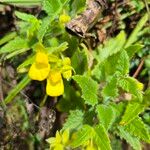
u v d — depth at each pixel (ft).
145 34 1.11
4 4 1.07
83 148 0.88
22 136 1.07
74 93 1.02
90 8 0.95
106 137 0.83
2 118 1.04
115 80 0.86
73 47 0.96
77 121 0.92
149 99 0.87
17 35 1.06
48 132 1.07
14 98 1.09
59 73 0.82
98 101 0.91
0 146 1.05
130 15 1.12
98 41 1.09
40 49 0.81
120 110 0.89
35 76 0.81
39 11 1.07
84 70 1.00
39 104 1.07
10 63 1.10
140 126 0.87
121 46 1.10
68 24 0.90
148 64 1.13
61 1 0.87
